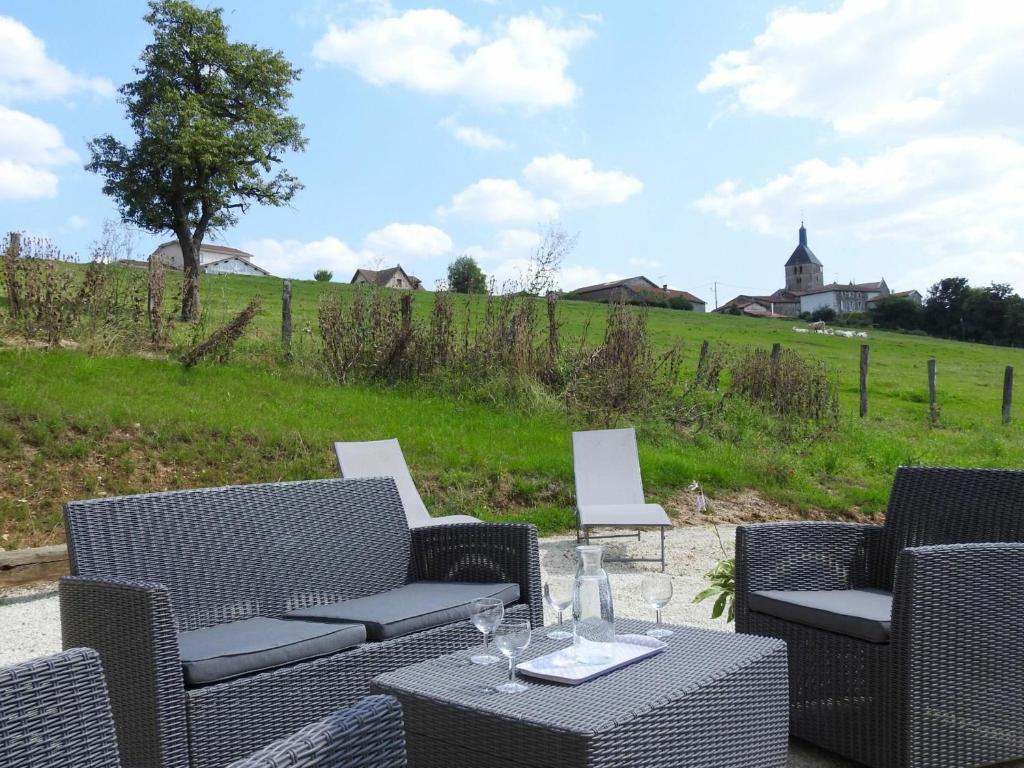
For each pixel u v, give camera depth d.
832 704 3.13
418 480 8.23
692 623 4.82
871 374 27.98
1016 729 3.04
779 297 128.62
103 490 7.34
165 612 2.58
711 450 10.73
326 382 11.59
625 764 2.10
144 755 2.59
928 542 3.76
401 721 1.53
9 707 1.49
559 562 6.59
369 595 3.93
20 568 5.68
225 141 29.92
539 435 10.09
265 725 2.79
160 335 11.80
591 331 12.98
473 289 12.47
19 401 8.23
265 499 3.72
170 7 29.92
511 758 2.15
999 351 45.62
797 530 3.66
